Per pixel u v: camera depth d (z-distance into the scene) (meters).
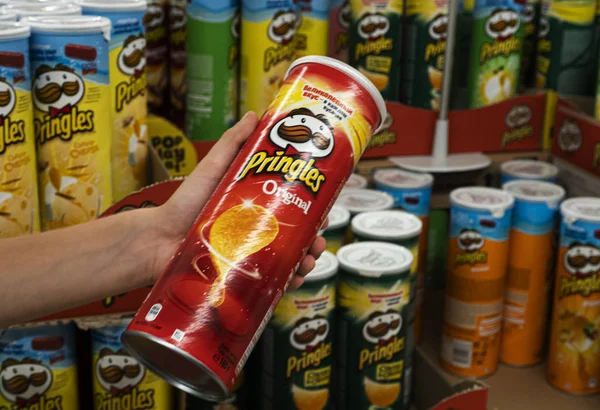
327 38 1.78
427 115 1.95
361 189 1.75
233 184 0.70
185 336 0.64
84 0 1.32
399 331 1.40
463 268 1.64
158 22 1.91
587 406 1.62
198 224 0.69
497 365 1.76
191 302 0.65
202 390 0.70
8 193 1.09
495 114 1.99
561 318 1.63
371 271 1.34
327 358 1.37
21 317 0.84
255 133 0.73
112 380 1.23
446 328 1.71
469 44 2.12
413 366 1.78
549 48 2.05
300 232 0.68
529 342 1.75
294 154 0.70
